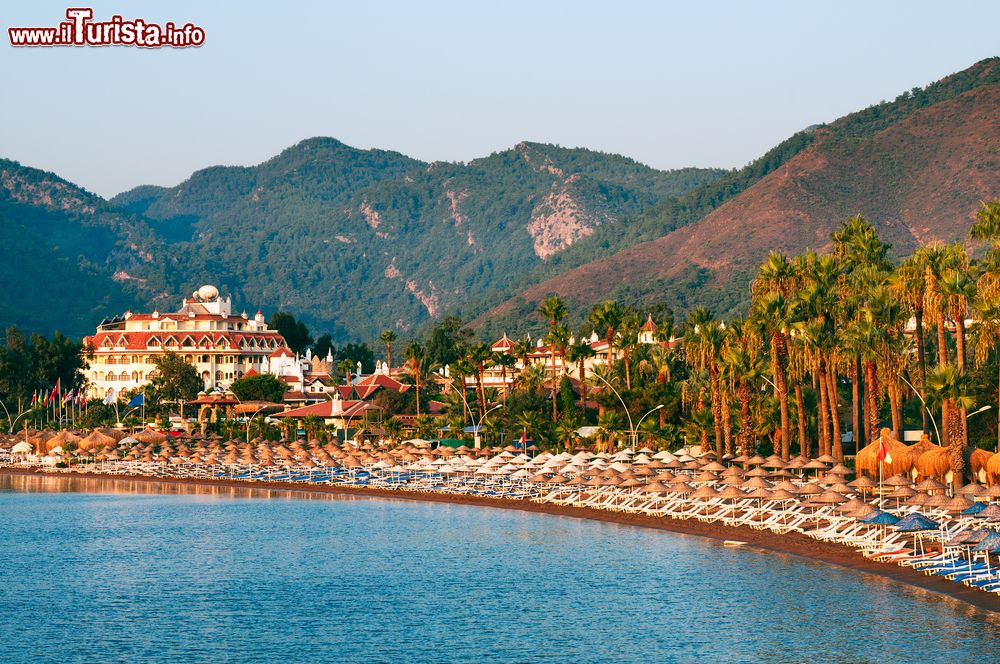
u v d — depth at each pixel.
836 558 95.00
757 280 146.38
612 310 192.00
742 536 108.94
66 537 122.50
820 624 73.94
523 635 73.88
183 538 120.81
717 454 150.62
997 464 109.62
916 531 90.25
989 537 76.75
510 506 144.75
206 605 84.25
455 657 69.00
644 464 143.62
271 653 70.19
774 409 153.88
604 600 83.50
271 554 108.56
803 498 116.75
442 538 117.50
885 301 130.25
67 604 84.81
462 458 167.88
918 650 67.25
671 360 196.25
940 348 126.75
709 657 67.88
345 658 68.94
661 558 100.06
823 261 142.12
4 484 197.50
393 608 82.56
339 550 110.56
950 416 120.00
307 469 193.62
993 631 70.62
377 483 175.38
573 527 123.56
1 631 75.94
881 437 122.69
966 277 124.62
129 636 74.44
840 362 137.38
